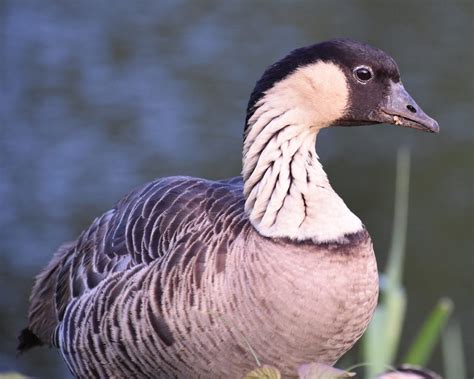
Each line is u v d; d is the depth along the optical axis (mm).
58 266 10070
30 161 20391
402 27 25203
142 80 22906
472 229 18625
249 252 8055
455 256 18062
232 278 8031
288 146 8422
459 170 19984
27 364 16281
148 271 8445
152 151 20375
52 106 22156
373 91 8680
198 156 20156
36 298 10203
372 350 8812
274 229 8117
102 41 24672
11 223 18688
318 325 8031
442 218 18891
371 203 19203
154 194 9125
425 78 22812
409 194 19484
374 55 8656
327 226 8141
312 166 8477
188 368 8359
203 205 8734
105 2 26750
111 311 8602
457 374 14383
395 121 8711
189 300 8133
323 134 20891
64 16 25797
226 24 25359
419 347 8742
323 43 8695
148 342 8391
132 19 25797
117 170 19875
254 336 8055
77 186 19562
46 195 19422
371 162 20141
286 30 24891
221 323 8070
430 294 17328
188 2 26672
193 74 23031
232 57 23625
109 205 18953
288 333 8031
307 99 8500
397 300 8969
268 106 8477
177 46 24328
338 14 25906
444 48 24141
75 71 23375
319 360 8289
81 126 21406
